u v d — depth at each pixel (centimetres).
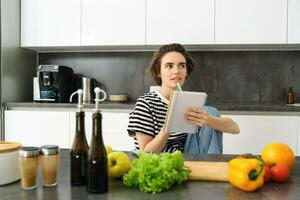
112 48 289
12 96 271
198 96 113
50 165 78
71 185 79
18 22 276
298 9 244
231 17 250
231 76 287
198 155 112
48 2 271
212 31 252
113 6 263
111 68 302
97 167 73
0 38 254
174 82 145
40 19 273
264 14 247
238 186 75
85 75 305
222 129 138
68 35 270
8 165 80
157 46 271
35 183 77
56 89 270
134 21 261
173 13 256
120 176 82
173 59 145
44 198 70
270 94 282
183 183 81
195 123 115
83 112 80
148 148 125
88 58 304
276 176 81
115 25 264
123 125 243
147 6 259
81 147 79
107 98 303
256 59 284
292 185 80
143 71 298
